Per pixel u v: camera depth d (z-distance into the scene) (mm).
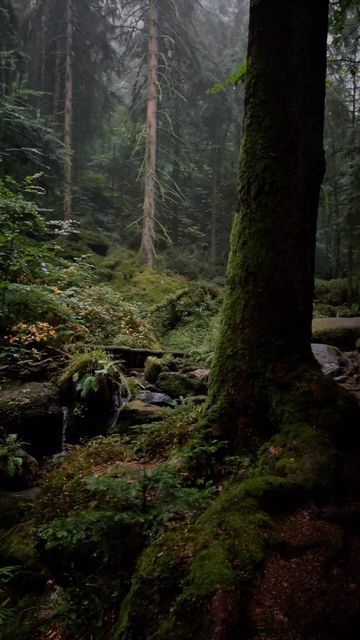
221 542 2227
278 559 2158
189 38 17484
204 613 1864
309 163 3619
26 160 12008
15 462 4914
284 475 2793
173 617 1918
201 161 23344
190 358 8422
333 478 2707
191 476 3355
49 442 6125
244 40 21266
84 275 11180
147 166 15984
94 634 2432
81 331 8445
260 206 3656
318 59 3666
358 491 2691
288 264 3584
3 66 11203
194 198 24016
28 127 11625
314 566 2137
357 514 2504
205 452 3455
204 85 19422
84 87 19250
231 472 3287
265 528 2328
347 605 1944
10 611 2949
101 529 2637
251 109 3725
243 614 1864
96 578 2666
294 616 1876
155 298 12781
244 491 2588
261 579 2037
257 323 3609
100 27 19031
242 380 3598
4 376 6762
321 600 1958
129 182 22938
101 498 3256
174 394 6293
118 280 14078
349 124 17625
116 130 22328
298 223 3600
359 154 14422
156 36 15992
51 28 18609
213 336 9758
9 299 7672
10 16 12391
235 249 3844
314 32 3625
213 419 3658
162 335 11414
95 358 6832
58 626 2701
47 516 3490
